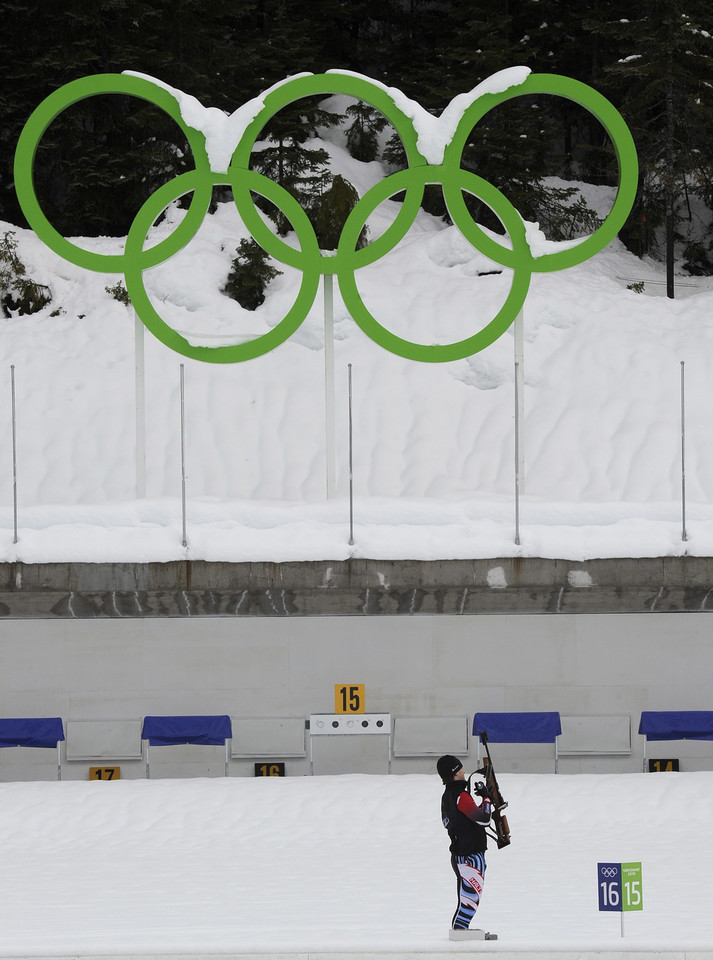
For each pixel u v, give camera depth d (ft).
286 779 156.25
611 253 309.22
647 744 168.96
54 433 229.45
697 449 219.20
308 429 230.89
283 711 168.86
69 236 321.11
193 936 91.15
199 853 128.47
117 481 220.43
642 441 221.46
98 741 167.73
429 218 311.88
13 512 169.78
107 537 166.91
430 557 165.48
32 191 184.24
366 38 357.20
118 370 241.14
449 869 118.83
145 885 113.29
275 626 168.76
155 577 165.48
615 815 142.31
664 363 237.66
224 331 248.52
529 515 171.01
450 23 341.82
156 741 164.96
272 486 221.05
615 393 232.73
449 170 184.85
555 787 150.41
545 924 94.53
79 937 91.61
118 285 259.39
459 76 312.91
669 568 165.27
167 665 168.25
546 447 223.71
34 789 152.76
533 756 169.37
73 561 164.76
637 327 248.93
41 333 251.60
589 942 86.22
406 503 173.27
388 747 169.27
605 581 165.68
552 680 168.66
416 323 248.52
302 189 300.81
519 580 165.58
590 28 292.61
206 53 315.37
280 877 116.06
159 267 259.39
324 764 169.78
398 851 128.06
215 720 165.17
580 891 107.86
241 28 338.95
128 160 304.09
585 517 170.50
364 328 184.96
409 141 184.44
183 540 166.09
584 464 219.41
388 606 166.91
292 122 302.66
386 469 222.89
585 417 228.63
